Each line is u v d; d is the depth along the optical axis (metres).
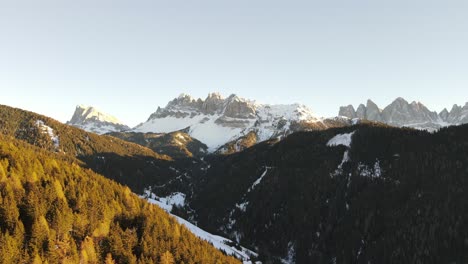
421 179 179.00
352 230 172.50
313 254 176.62
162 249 102.50
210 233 190.50
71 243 86.62
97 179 127.62
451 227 146.25
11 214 83.44
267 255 180.38
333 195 198.75
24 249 79.12
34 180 99.19
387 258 150.75
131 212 113.75
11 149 115.81
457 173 171.38
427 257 142.50
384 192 182.62
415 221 157.25
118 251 93.12
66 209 92.25
